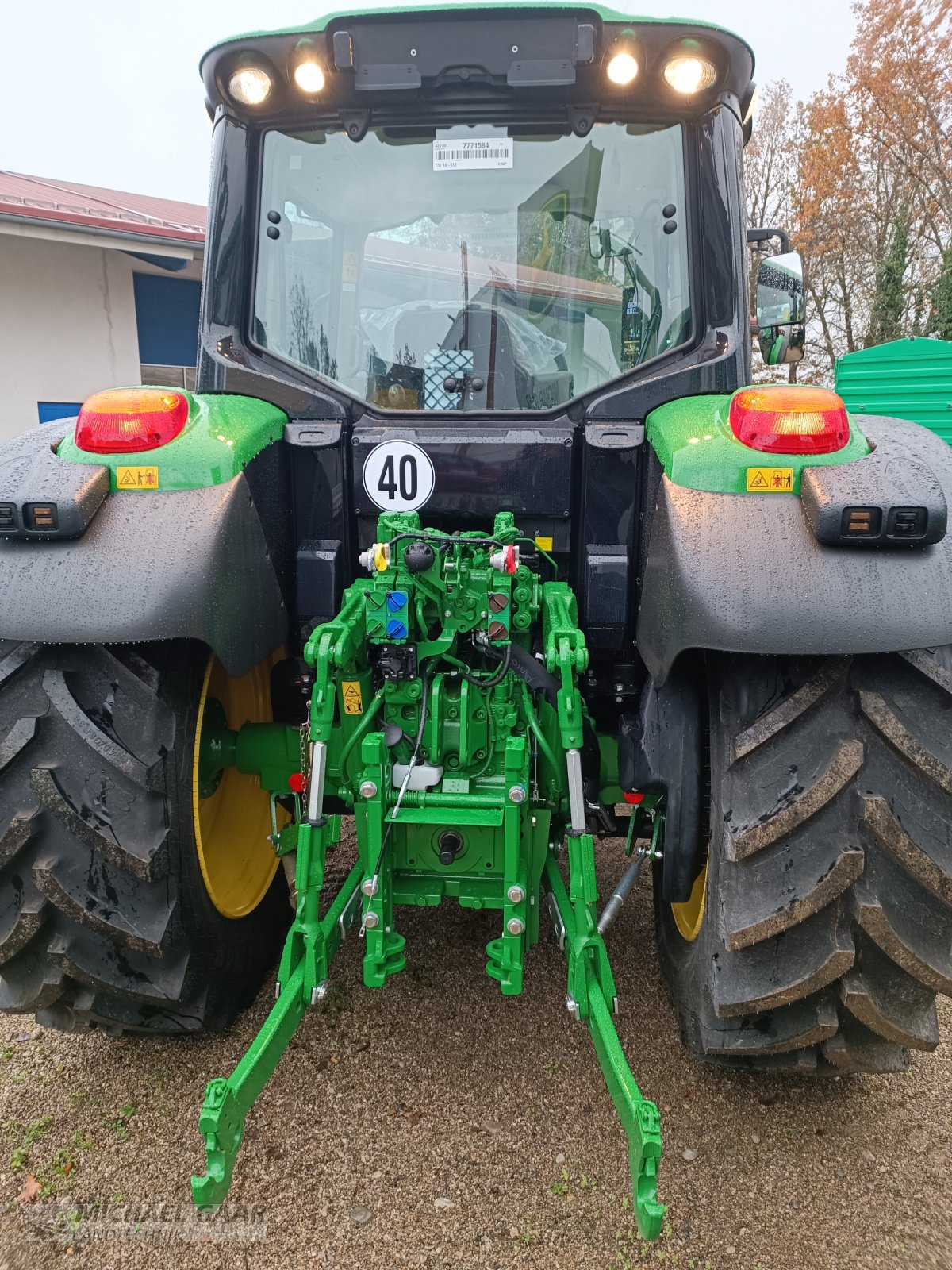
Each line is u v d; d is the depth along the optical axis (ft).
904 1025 5.23
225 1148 4.61
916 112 60.95
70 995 5.99
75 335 32.63
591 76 6.72
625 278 7.13
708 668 5.79
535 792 6.28
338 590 7.10
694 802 5.84
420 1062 6.95
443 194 7.20
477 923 8.93
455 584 5.96
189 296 35.29
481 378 7.29
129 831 5.46
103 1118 6.38
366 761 5.79
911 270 63.52
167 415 5.71
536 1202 5.69
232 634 5.61
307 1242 5.40
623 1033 7.26
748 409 5.47
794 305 8.08
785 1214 5.62
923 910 5.00
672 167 6.98
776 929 4.97
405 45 6.73
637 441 6.61
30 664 5.50
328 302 7.38
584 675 7.30
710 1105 6.53
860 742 4.93
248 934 7.24
